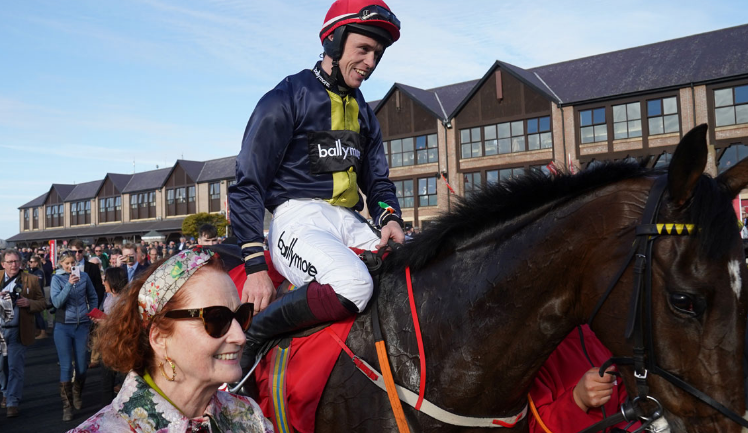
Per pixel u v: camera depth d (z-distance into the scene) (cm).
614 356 158
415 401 182
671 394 144
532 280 172
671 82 2189
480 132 2586
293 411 193
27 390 724
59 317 606
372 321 195
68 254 625
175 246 1855
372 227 242
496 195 187
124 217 4138
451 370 182
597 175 167
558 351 214
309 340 196
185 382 129
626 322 149
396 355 189
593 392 195
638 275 147
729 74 2089
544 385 206
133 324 127
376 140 254
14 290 620
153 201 3972
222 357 133
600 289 157
